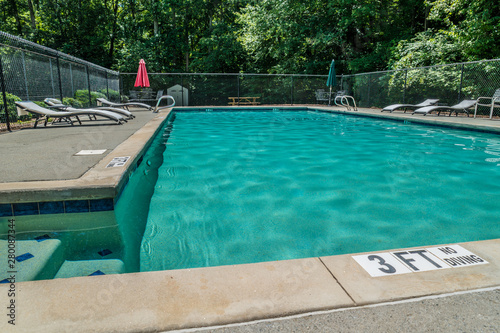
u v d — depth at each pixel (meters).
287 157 5.33
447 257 1.72
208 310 1.28
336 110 13.64
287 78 19.11
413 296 1.38
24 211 2.62
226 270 1.58
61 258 2.09
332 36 17.11
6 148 4.48
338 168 4.61
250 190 3.59
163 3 23.72
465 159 5.21
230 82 20.16
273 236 2.51
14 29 26.70
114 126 7.51
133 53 22.70
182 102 17.95
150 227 2.62
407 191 3.61
